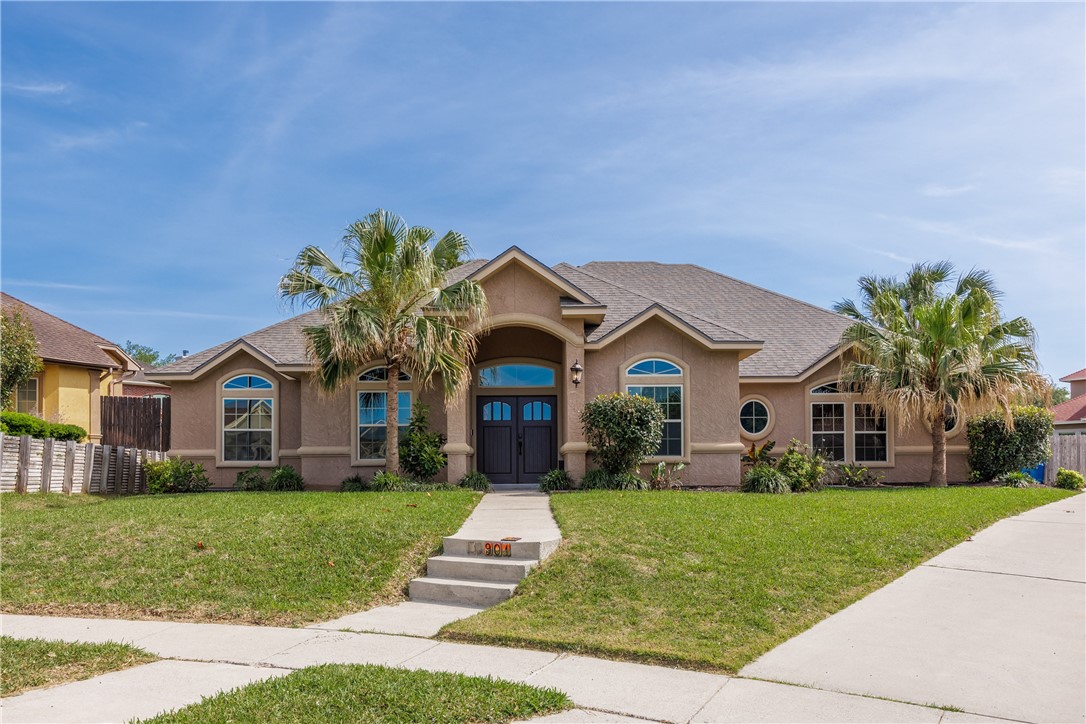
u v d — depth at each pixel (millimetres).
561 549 10242
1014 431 19906
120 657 7172
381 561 10258
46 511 13453
